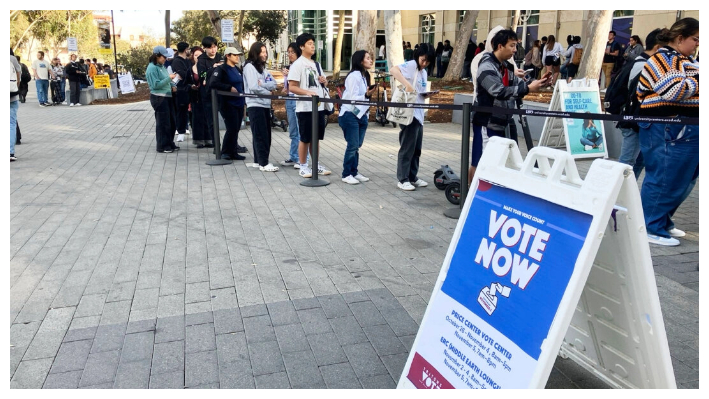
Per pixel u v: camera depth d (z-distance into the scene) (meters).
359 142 7.23
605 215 1.99
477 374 2.31
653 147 4.66
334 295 3.90
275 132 12.55
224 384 2.88
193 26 44.28
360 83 6.89
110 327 3.47
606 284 2.29
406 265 4.45
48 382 2.90
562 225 2.14
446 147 10.32
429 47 6.36
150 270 4.38
